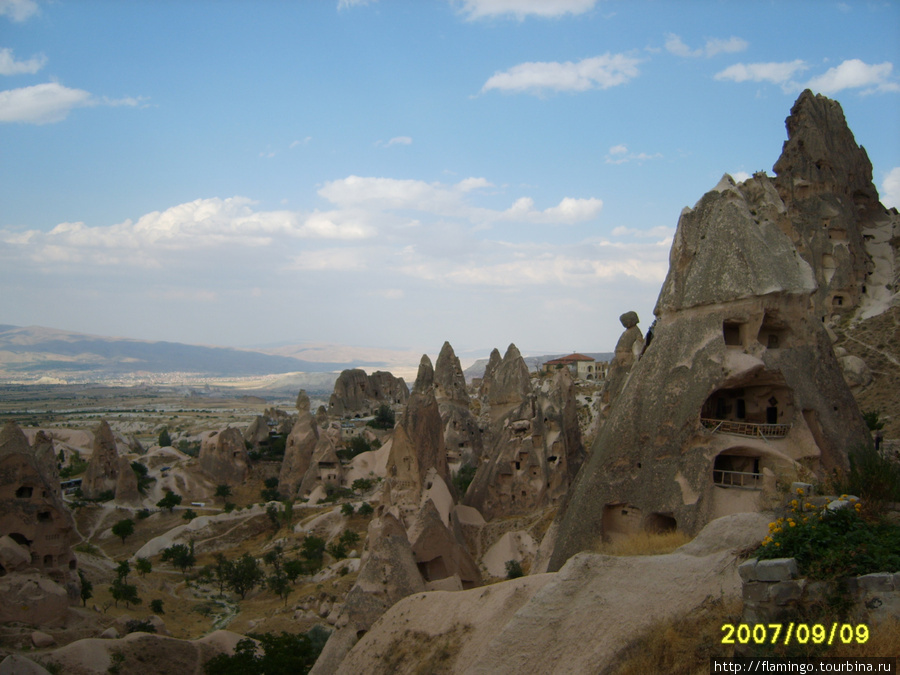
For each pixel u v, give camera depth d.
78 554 75.19
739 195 36.53
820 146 83.19
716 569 21.91
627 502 34.66
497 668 23.59
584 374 155.62
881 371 69.12
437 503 53.66
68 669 40.88
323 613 56.97
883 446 45.44
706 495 32.34
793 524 19.59
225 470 121.31
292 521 94.31
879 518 21.48
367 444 127.06
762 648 17.78
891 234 85.19
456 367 97.12
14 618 47.53
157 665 43.59
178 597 69.50
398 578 39.88
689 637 19.98
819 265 80.62
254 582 71.38
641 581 23.08
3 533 54.34
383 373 184.38
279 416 184.88
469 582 49.88
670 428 34.41
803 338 35.75
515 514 64.12
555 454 66.50
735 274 34.75
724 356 33.88
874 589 17.36
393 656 32.34
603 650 21.41
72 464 137.25
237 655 43.47
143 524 100.94
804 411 34.81
